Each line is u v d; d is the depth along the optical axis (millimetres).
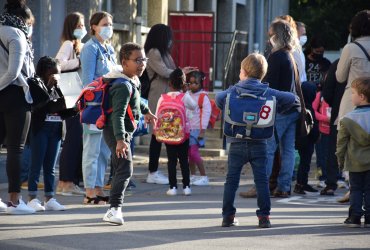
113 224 11172
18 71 11336
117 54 22672
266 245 9945
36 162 12227
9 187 11805
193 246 9805
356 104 11328
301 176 15555
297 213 12703
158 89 16531
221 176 18219
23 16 11586
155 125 14789
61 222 11289
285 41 14227
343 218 12211
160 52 16531
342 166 11422
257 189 11148
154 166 16422
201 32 25688
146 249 9594
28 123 11695
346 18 42344
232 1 32219
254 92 10961
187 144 14836
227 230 10922
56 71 12383
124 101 10828
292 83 14203
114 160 11148
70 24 14250
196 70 16625
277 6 38250
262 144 11086
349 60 13555
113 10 22938
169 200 14016
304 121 14375
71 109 12266
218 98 11172
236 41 26000
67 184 14391
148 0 25312
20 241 9875
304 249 9766
